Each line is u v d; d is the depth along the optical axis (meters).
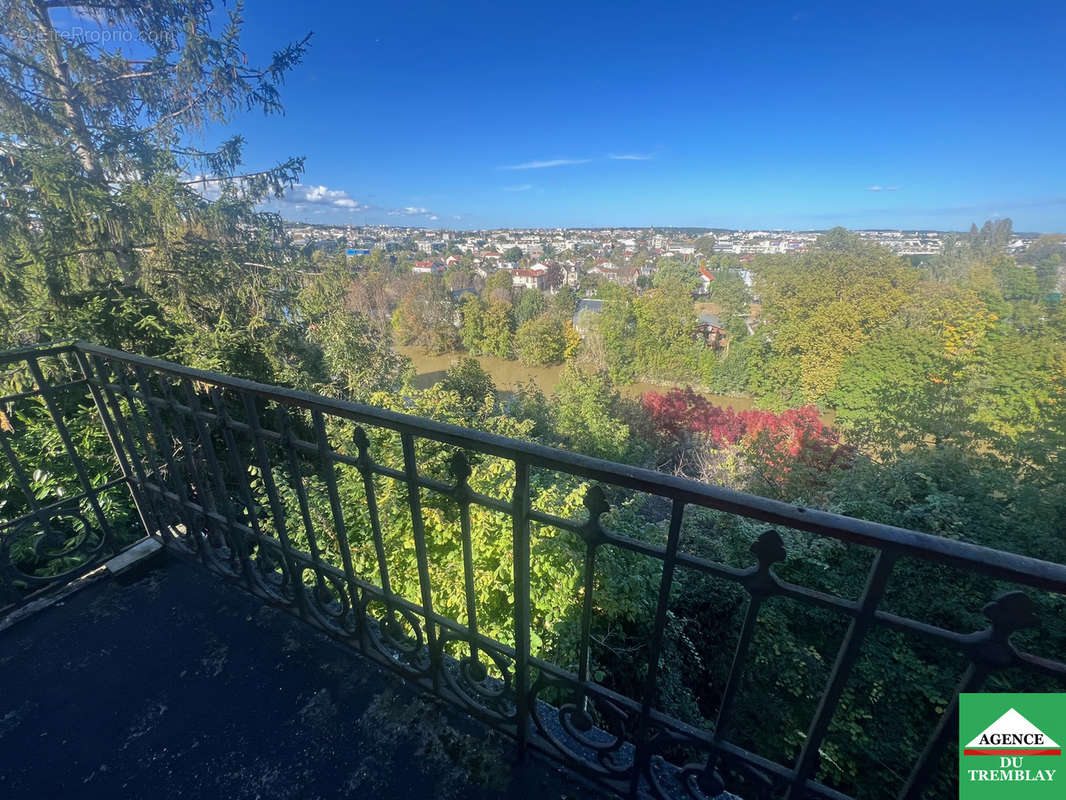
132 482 2.08
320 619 1.68
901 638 5.50
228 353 7.19
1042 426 7.74
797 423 11.55
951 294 28.95
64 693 1.50
